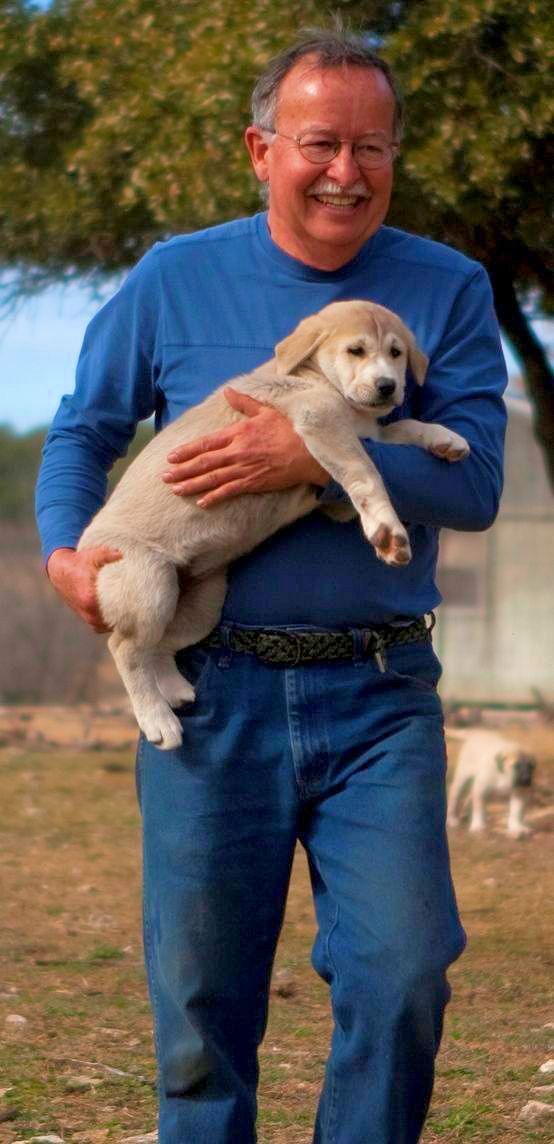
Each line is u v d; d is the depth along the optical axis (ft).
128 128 38.99
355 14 36.04
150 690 14.56
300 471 14.08
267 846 14.25
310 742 14.12
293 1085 20.42
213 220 37.58
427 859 13.50
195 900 14.08
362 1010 13.28
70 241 45.55
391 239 15.34
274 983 26.09
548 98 34.55
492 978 26.66
